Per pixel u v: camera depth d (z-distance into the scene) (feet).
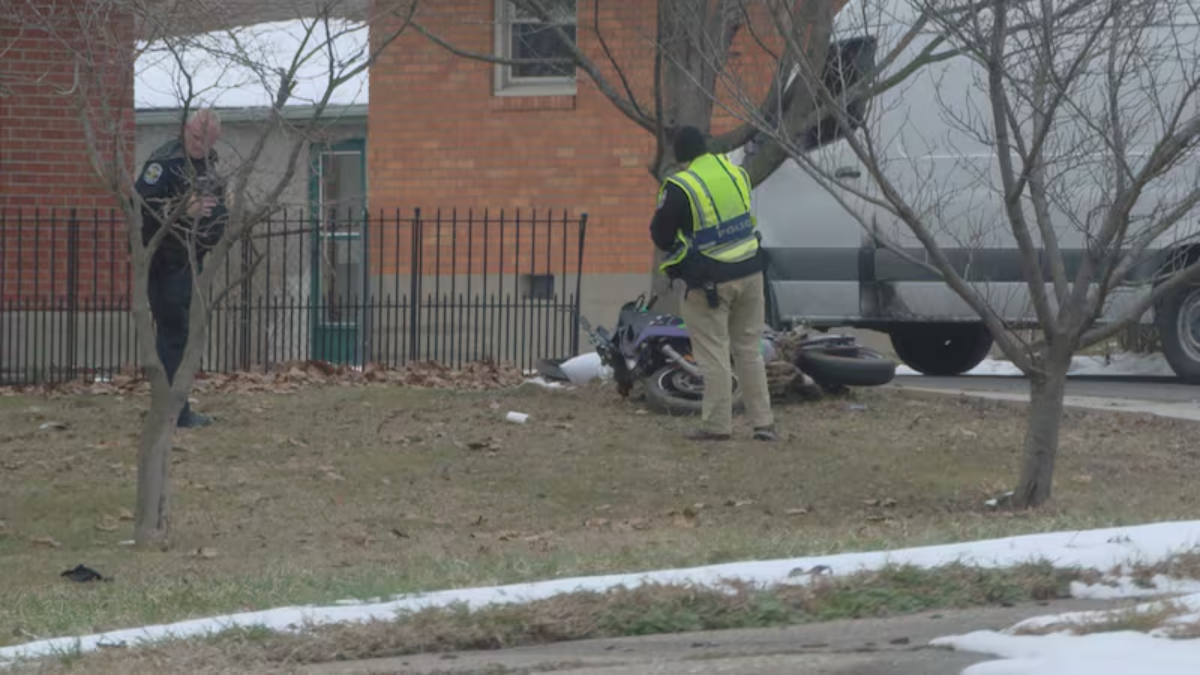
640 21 179.32
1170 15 97.66
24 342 156.15
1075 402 137.59
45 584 78.18
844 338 138.21
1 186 157.79
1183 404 135.33
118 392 139.33
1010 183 89.76
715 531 88.38
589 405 132.26
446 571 76.28
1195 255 139.54
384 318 194.49
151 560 83.92
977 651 55.57
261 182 123.34
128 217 86.22
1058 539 75.66
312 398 135.54
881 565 69.87
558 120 189.78
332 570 78.54
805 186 153.48
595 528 92.02
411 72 193.26
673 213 113.60
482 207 192.75
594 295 189.57
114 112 98.53
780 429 122.83
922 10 89.15
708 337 116.47
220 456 112.06
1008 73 90.12
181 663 57.72
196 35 109.60
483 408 130.52
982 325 162.81
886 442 118.21
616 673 54.54
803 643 58.70
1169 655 51.13
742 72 139.13
